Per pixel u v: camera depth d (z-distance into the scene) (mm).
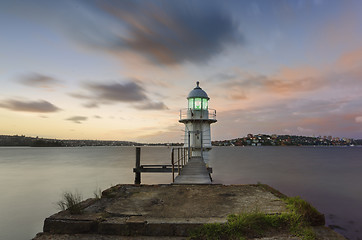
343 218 14750
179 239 3803
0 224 13797
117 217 4461
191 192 6586
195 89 23047
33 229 12977
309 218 4359
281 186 25750
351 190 23641
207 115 22453
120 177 33406
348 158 80062
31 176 34844
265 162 61625
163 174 36812
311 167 47469
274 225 4105
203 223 3984
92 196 20906
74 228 4062
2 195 21828
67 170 42906
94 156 99562
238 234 3795
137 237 3893
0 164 57375
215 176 33406
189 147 20734
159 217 4418
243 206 5148
